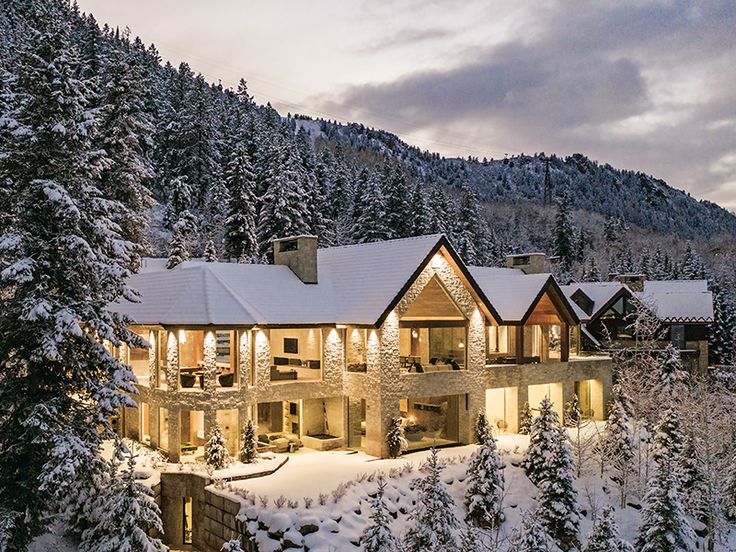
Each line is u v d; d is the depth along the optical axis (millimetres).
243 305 30656
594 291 56875
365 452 31953
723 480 32406
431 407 36531
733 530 31922
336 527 23219
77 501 23375
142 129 44750
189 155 77688
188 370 32656
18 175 21141
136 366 38688
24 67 20938
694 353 56031
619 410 34188
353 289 34312
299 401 33688
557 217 96562
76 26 90562
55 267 20828
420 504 23406
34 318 19047
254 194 63156
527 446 33938
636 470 33188
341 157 115500
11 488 20250
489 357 39719
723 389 43938
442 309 34188
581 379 41562
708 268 104000
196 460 29094
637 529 28266
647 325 49844
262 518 23297
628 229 167625
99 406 20688
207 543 25750
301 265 35500
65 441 19281
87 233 21844
